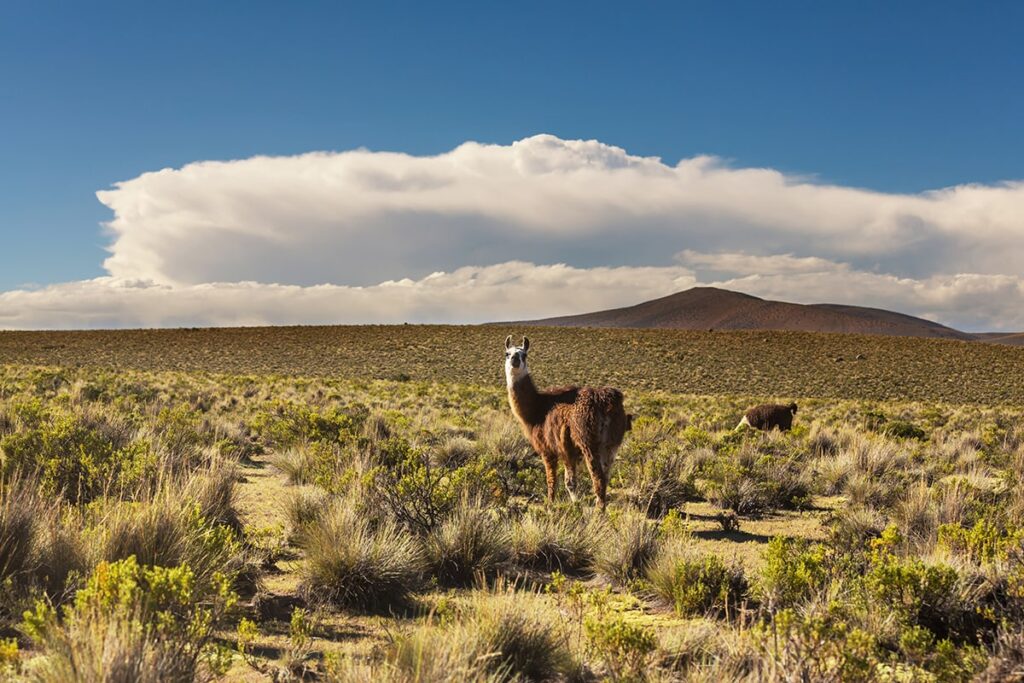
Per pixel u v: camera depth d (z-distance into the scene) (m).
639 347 98.94
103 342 99.62
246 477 13.14
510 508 9.52
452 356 90.62
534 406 10.45
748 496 11.73
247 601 6.29
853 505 11.54
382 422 19.48
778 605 6.13
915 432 24.81
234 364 83.38
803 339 106.56
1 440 10.48
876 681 4.43
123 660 3.66
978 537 7.00
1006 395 64.94
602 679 4.93
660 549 7.72
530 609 5.88
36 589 5.46
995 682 4.82
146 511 6.42
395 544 7.19
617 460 13.78
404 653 4.60
